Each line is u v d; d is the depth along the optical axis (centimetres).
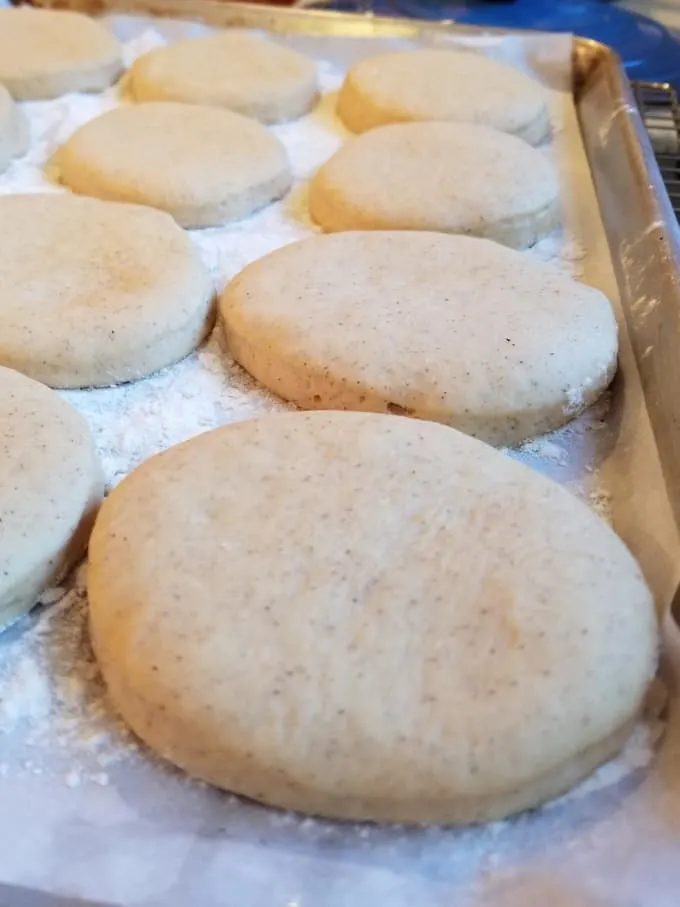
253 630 14
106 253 22
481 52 34
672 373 20
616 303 24
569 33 34
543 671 14
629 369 22
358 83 31
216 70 31
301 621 14
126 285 21
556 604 15
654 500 19
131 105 30
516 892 13
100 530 16
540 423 20
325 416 18
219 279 24
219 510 16
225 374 21
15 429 18
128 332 20
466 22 38
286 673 14
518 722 13
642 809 14
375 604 15
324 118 31
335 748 13
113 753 14
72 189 27
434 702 13
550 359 20
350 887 13
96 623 15
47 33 33
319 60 34
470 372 19
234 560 15
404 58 32
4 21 33
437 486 16
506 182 25
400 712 13
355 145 27
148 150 27
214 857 13
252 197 26
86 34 33
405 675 14
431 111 29
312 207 26
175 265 22
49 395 19
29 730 15
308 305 21
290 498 16
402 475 17
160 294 21
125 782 14
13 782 14
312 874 13
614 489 19
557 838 13
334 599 15
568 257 25
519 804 13
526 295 21
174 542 15
